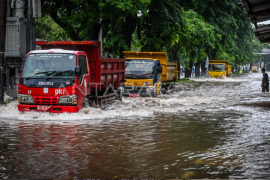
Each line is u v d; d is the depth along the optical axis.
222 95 21.73
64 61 11.79
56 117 11.39
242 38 59.38
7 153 7.06
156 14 25.02
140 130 9.71
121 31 25.44
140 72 18.89
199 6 39.78
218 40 43.41
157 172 5.92
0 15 13.59
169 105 15.96
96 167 6.18
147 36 25.91
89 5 18.77
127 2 18.27
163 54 21.16
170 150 7.45
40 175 5.73
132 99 17.98
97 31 21.39
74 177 5.65
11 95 16.80
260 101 18.19
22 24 16.88
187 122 11.24
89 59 13.34
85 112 12.02
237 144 8.07
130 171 5.97
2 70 13.95
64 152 7.18
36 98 11.60
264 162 6.55
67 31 20.83
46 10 20.89
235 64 77.62
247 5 9.34
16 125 10.20
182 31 27.69
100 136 8.80
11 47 16.81
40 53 11.95
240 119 11.97
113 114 12.57
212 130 9.84
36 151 7.24
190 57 41.09
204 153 7.21
